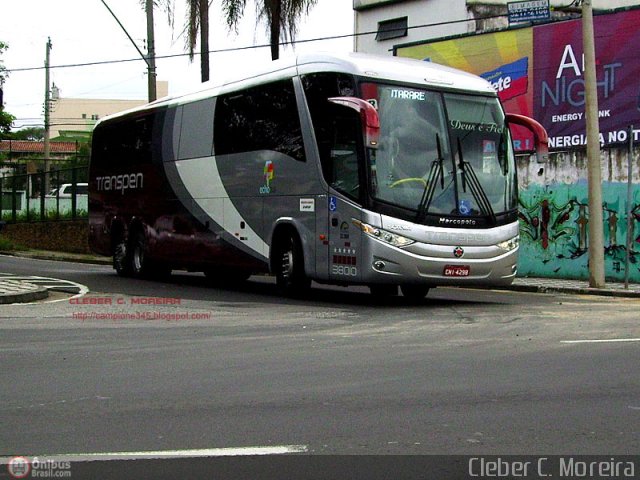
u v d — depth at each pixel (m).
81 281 20.95
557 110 23.19
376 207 14.22
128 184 22.41
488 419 6.77
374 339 10.91
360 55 15.16
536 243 23.19
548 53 23.47
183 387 7.94
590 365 9.02
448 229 14.55
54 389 7.87
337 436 6.29
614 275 21.58
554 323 12.56
